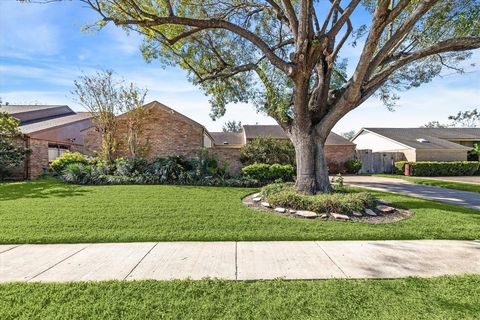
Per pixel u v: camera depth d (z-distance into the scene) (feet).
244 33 25.49
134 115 48.75
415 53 23.57
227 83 37.91
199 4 30.07
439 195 34.22
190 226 18.31
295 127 28.48
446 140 83.71
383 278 11.16
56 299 9.37
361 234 16.87
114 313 8.57
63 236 16.29
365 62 21.35
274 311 8.69
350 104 24.94
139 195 29.12
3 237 16.06
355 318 8.32
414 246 15.12
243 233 16.97
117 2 24.26
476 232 17.38
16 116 66.74
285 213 21.99
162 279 10.98
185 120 57.88
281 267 12.24
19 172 49.83
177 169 40.42
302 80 25.43
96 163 46.98
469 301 9.27
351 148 74.43
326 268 12.14
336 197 23.15
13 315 8.43
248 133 80.38
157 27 29.19
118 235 16.53
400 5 19.01
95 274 11.50
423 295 9.67
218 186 37.63
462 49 22.47
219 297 9.52
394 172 75.72
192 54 34.45
